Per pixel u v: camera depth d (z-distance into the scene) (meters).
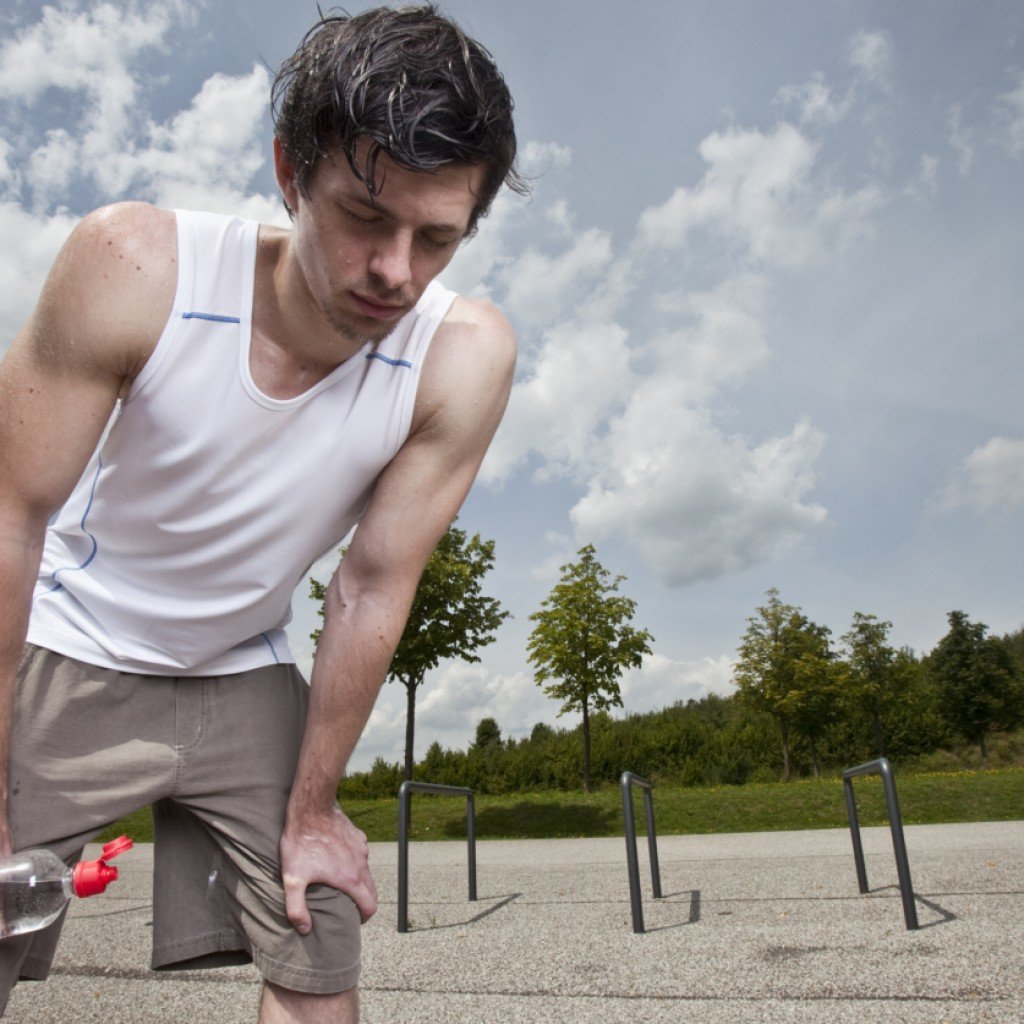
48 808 1.33
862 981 2.96
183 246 1.21
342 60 1.02
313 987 1.41
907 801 14.42
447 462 1.43
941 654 29.44
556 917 4.92
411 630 14.37
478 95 1.04
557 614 18.70
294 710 1.58
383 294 1.12
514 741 27.80
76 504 1.41
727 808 14.96
